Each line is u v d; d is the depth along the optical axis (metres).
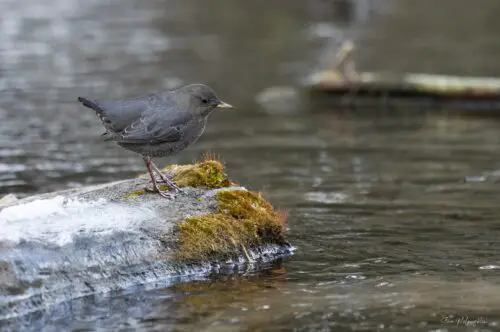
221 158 15.78
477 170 14.79
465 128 18.61
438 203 12.42
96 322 7.74
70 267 8.18
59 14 34.53
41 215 8.70
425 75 23.62
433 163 15.41
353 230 10.84
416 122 19.34
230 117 19.73
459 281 8.76
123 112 9.12
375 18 34.00
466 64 25.34
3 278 7.82
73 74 23.52
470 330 7.45
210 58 26.67
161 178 9.88
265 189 13.42
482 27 32.34
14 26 31.36
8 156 15.45
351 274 9.02
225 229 9.24
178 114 9.22
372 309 7.98
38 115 18.83
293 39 29.89
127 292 8.36
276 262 9.43
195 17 34.78
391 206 12.23
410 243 10.26
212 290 8.51
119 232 8.60
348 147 16.83
